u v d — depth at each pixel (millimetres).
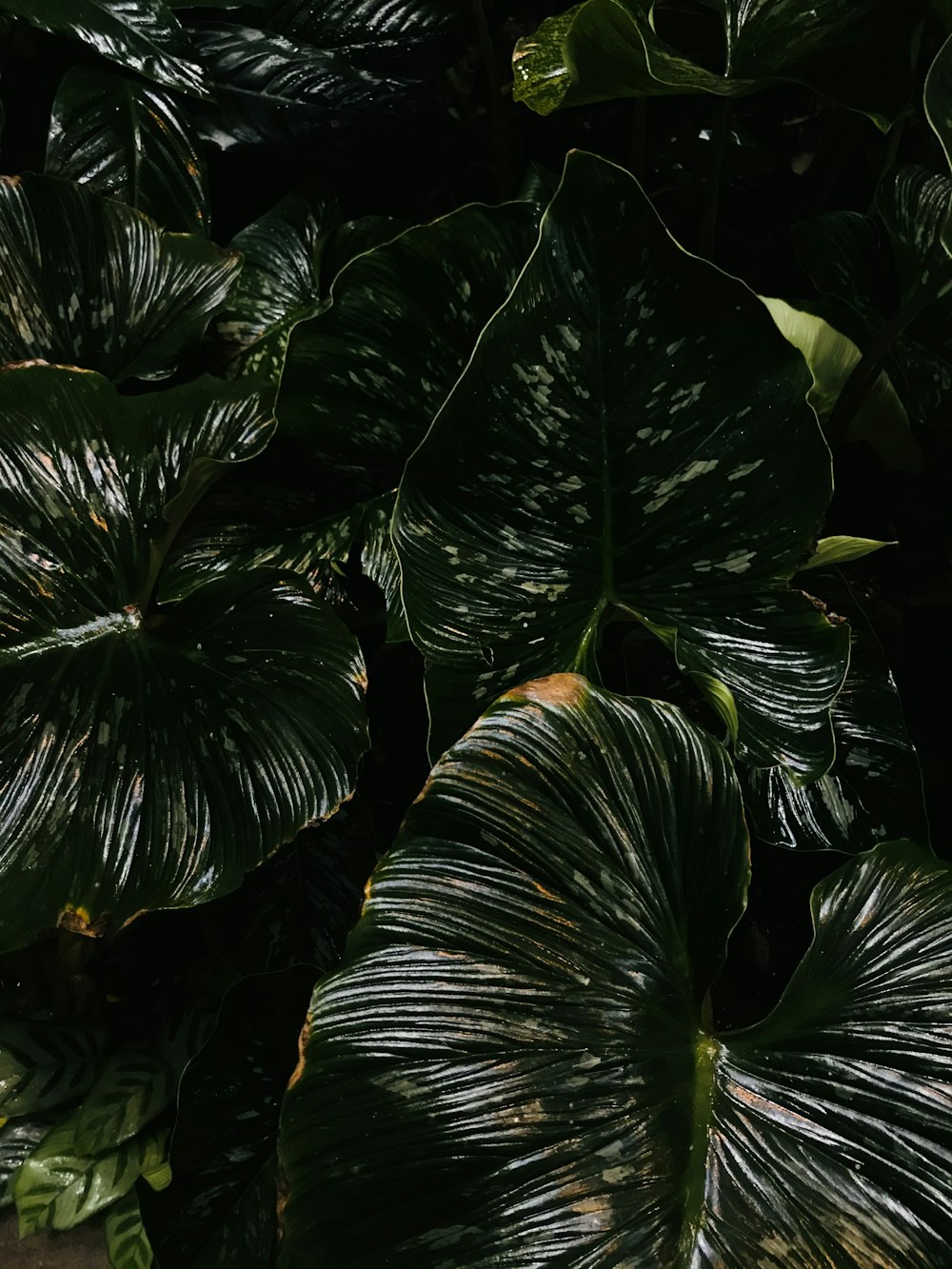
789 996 820
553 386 883
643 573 949
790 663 930
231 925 1145
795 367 870
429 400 1064
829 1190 757
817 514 905
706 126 1585
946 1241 742
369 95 1390
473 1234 741
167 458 1019
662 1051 788
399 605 1103
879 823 1079
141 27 1252
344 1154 752
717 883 825
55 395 966
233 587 1021
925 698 1479
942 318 1261
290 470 1091
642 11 1038
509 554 931
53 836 905
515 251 1021
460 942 787
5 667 949
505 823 808
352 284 1004
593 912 802
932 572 1399
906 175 1196
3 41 1363
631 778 823
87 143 1279
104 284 1137
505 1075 765
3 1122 1180
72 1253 1121
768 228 1590
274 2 1415
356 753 965
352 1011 774
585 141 1599
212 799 933
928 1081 775
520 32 1599
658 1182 756
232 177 1537
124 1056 1195
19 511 972
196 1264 943
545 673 950
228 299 1183
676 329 870
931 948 817
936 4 983
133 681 969
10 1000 1239
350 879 1179
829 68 1037
